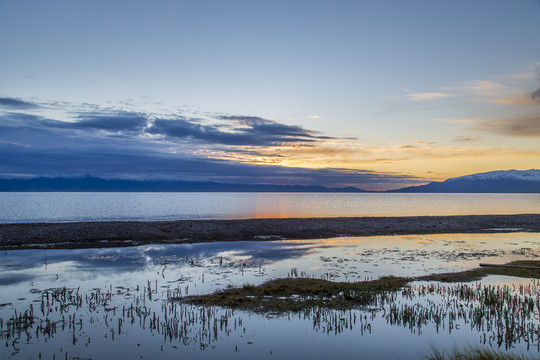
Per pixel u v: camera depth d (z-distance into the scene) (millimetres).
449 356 10031
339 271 20672
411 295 15750
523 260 23828
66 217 61625
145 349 10438
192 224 39344
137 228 35500
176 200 159250
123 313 13273
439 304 14570
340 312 13617
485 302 14711
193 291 16266
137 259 23688
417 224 45000
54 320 12578
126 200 152875
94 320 12625
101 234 32594
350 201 159250
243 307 14086
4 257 24156
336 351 10469
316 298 15250
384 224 44156
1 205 102562
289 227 39656
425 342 11094
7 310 13625
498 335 11469
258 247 29203
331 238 35094
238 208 95688
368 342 11070
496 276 19469
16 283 17484
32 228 33875
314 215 71250
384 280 18328
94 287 16859
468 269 21453
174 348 10516
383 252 27266
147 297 15289
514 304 14453
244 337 11312
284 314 13344
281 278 18703
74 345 10633
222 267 21406
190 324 12289
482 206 113000
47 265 21672
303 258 24531
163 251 26906
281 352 10359
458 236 37969
